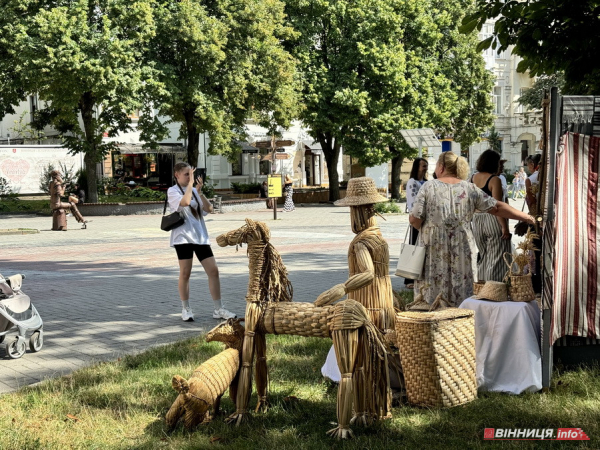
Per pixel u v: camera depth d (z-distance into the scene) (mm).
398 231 19750
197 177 8102
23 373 6059
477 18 7445
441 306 5344
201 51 29953
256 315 4641
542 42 7309
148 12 29172
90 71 27531
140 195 35969
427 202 5488
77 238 19656
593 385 5137
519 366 5141
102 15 29781
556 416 4559
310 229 21297
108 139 43219
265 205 35312
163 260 14328
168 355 6410
